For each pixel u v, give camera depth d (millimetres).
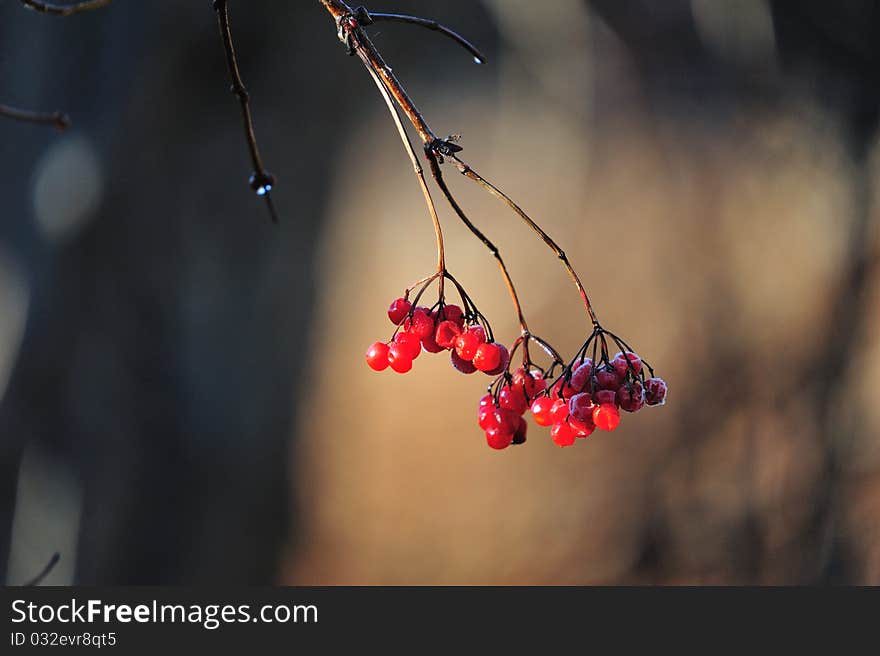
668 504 4891
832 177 4637
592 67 5285
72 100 4117
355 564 5184
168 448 4855
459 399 5422
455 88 5660
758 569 4375
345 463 5348
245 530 5117
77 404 4301
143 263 4660
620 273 5316
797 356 4590
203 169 5258
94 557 4480
